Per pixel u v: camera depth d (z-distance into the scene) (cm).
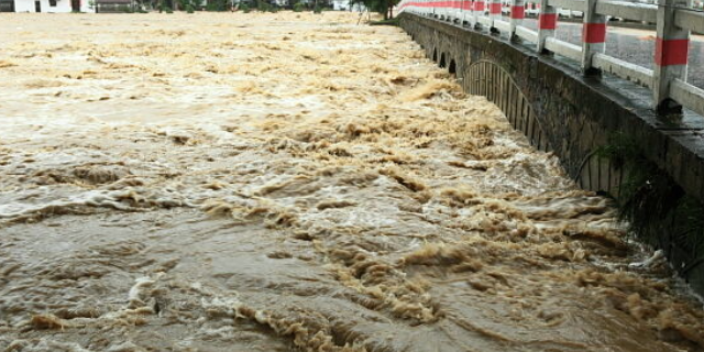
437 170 1096
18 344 574
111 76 2141
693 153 588
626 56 1113
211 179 1036
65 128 1383
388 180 1028
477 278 687
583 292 652
